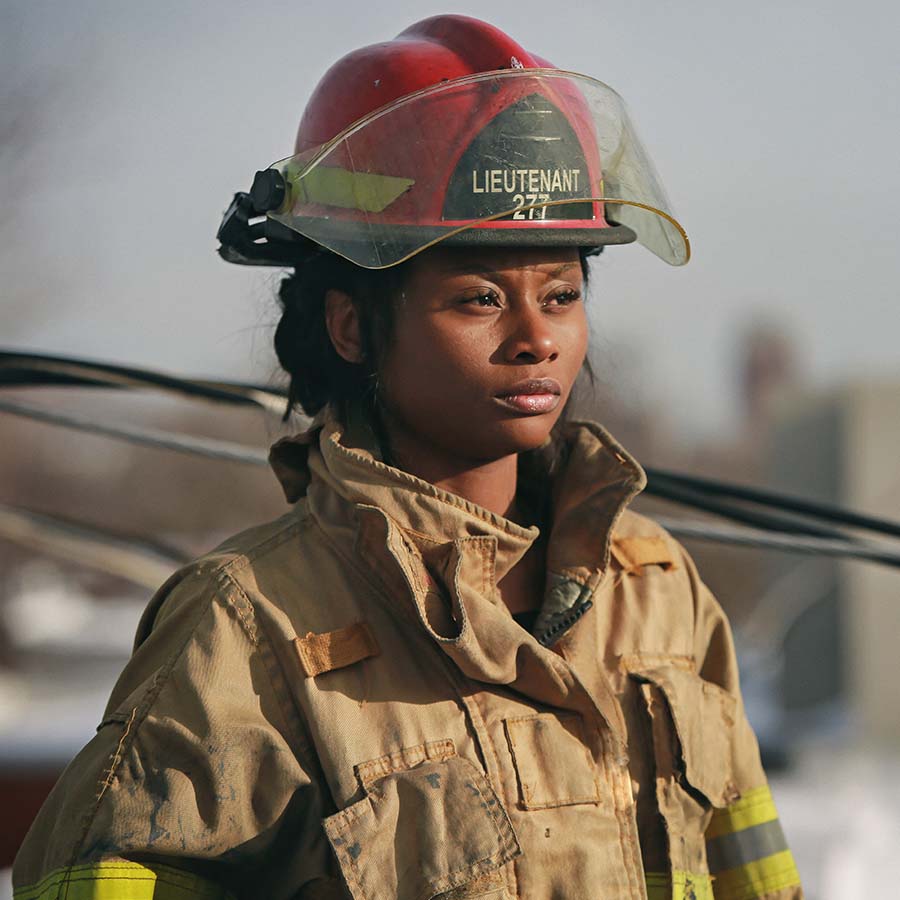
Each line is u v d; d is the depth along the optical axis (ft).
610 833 11.75
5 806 32.42
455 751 11.54
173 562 28.68
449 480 12.63
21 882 11.82
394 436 12.67
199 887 11.45
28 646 75.56
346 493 11.96
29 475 103.30
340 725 11.39
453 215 11.69
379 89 12.32
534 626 12.60
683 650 13.25
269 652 11.66
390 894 10.96
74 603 83.61
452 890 10.96
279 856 11.60
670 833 12.21
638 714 12.59
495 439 12.00
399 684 11.69
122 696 11.98
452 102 11.91
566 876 11.42
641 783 12.35
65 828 11.32
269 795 11.27
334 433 12.30
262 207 12.48
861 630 57.41
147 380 18.56
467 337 11.78
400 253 11.60
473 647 11.45
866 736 54.90
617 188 12.42
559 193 11.89
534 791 11.55
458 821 11.17
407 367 12.08
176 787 11.14
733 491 19.58
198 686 11.38
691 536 19.17
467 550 11.78
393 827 11.14
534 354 11.79
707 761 12.89
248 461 20.66
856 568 58.03
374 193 11.88
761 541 18.94
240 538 12.59
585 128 12.25
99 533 28.55
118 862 11.05
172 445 20.77
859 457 58.90
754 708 60.08
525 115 11.90
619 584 13.29
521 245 11.71
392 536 11.61
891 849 38.65
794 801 44.52
